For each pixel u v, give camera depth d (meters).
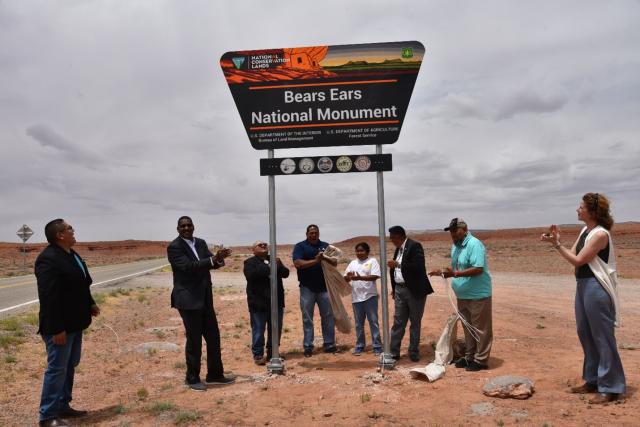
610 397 5.61
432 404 5.88
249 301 8.73
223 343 10.59
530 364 7.61
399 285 8.31
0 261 85.12
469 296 7.42
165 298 19.33
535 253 54.69
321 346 10.05
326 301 9.33
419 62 7.71
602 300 5.60
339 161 7.71
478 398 5.99
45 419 5.44
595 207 5.74
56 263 5.43
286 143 7.80
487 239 132.38
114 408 6.18
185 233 7.03
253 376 7.56
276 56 7.81
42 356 9.05
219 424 5.49
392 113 7.73
